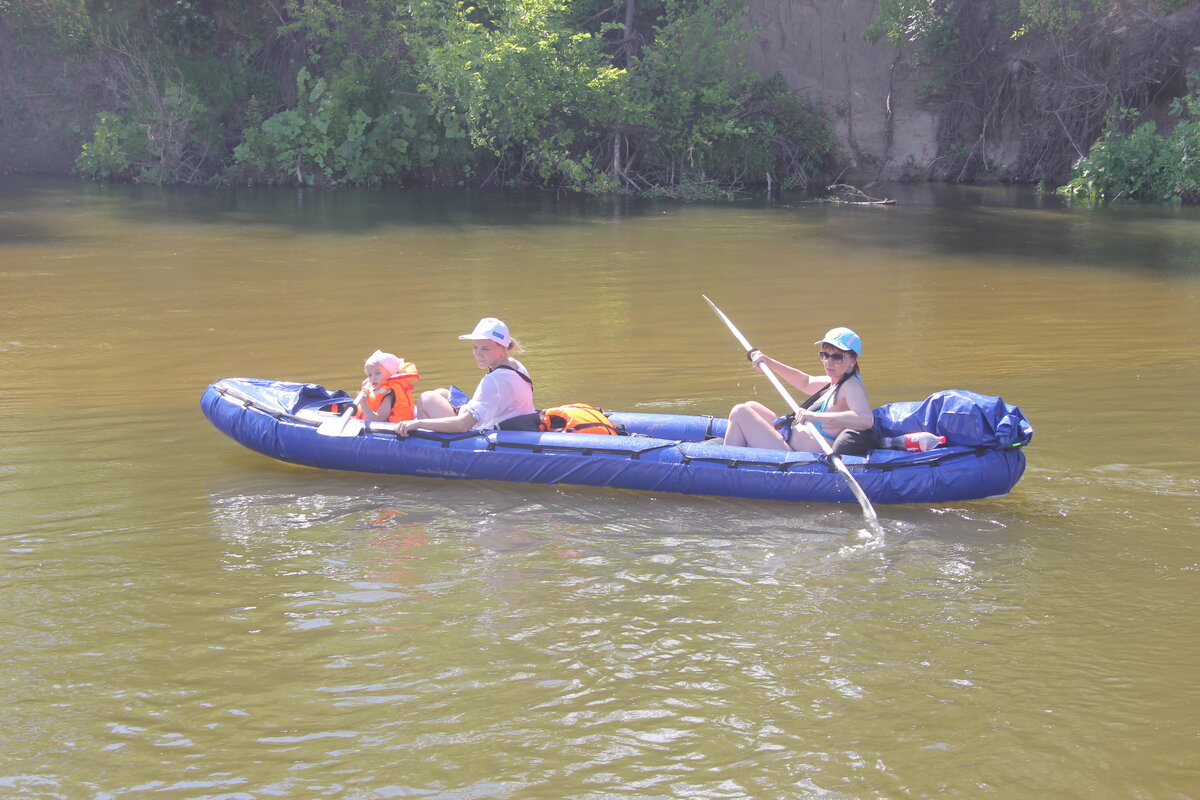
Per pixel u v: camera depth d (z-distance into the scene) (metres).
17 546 5.52
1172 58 23.41
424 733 3.97
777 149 24.73
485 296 12.52
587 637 4.67
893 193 23.36
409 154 24.14
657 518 6.02
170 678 4.31
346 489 6.41
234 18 24.97
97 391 8.45
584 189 23.72
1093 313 11.65
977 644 4.62
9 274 13.52
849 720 4.06
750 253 15.76
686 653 4.54
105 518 5.90
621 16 25.55
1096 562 5.45
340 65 24.20
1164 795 3.63
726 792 3.65
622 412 7.78
